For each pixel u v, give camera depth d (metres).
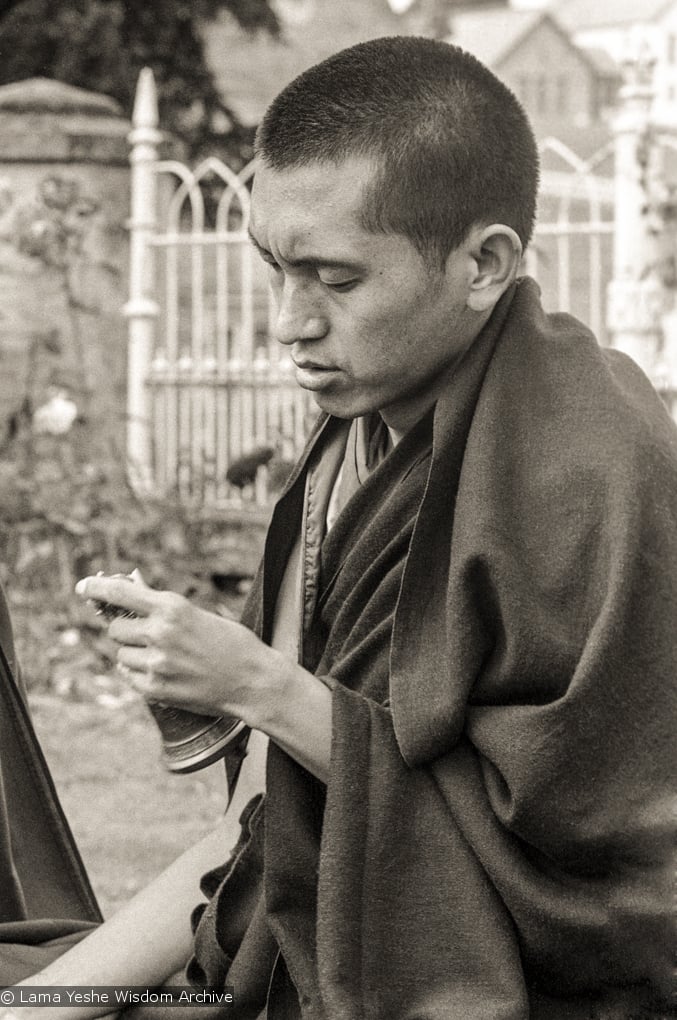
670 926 2.36
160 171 10.85
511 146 2.55
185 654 2.39
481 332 2.57
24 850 3.12
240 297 11.40
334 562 2.69
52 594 9.42
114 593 2.41
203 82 17.39
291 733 2.44
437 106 2.47
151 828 6.34
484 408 2.49
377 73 2.48
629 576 2.35
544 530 2.42
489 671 2.42
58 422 9.96
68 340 10.64
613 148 9.70
